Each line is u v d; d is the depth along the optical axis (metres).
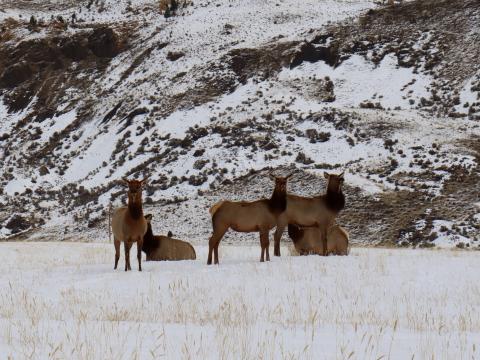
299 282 28.75
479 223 121.12
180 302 23.95
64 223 170.38
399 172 145.00
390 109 198.12
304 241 39.44
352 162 158.38
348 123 179.25
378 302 24.33
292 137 181.00
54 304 23.81
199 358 12.51
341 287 27.41
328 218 37.31
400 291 26.69
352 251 48.97
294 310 21.58
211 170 168.88
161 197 161.25
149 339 14.63
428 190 135.50
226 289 27.16
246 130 192.00
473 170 141.12
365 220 128.75
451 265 33.72
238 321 18.30
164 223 146.00
